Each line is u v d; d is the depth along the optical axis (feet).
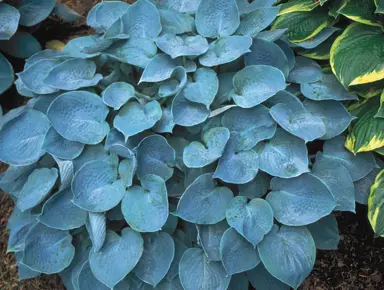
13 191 3.90
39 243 3.62
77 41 4.00
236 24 3.81
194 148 3.44
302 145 3.44
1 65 4.51
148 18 3.80
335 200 3.35
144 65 3.67
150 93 3.77
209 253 3.38
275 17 3.81
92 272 3.46
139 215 3.34
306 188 3.39
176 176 3.64
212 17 3.84
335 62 3.58
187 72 3.63
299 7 3.92
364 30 3.70
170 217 3.59
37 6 4.72
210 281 3.40
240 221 3.31
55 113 3.56
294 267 3.30
